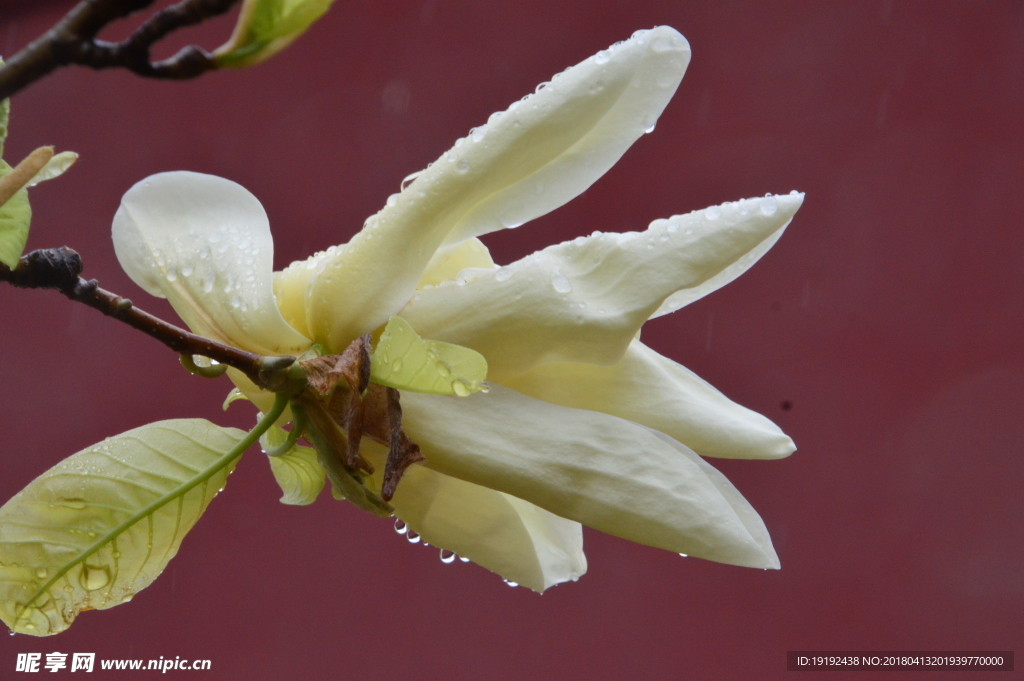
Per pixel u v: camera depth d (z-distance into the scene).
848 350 1.53
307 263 0.64
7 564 0.62
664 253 0.62
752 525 0.62
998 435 1.45
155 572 0.62
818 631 1.45
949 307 1.51
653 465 0.62
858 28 1.60
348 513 1.60
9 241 0.59
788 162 1.59
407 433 0.62
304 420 0.62
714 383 1.55
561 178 0.62
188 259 0.62
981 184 1.52
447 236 0.63
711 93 1.63
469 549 0.65
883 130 1.57
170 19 0.55
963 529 1.44
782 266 1.58
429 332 0.62
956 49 1.56
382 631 1.53
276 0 0.56
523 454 0.62
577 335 0.62
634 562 1.54
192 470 0.62
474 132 0.62
